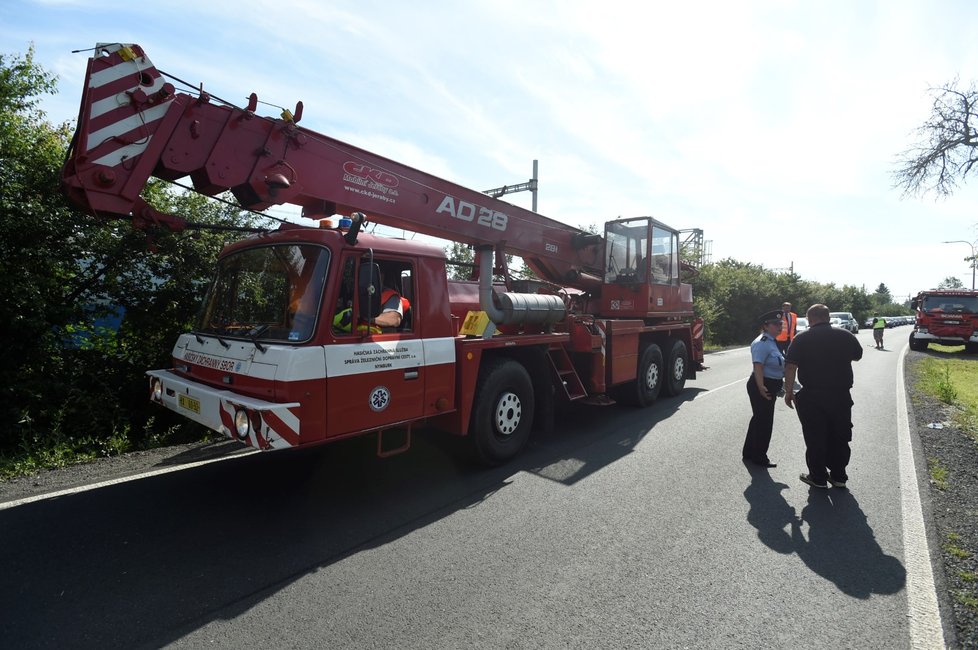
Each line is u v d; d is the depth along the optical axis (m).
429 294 4.61
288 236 4.14
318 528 3.77
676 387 9.62
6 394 5.65
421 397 4.44
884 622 2.75
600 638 2.58
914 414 8.20
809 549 3.57
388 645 2.51
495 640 2.55
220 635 2.56
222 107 4.01
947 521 4.05
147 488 4.46
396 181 5.20
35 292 5.71
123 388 6.77
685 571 3.25
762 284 31.64
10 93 7.68
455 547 3.52
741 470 5.27
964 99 21.64
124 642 2.49
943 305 21.23
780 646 2.54
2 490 4.35
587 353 7.15
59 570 3.11
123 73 3.56
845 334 4.82
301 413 3.53
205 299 4.85
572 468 5.25
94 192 3.51
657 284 8.77
